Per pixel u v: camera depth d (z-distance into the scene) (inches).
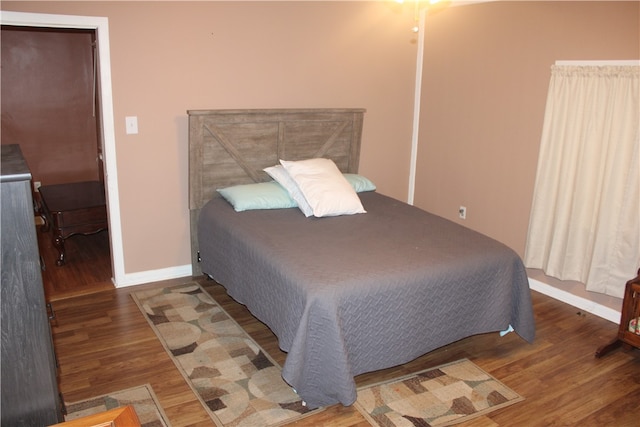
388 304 98.6
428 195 187.6
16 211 61.1
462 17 163.5
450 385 105.8
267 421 93.0
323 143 165.6
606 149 127.9
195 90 145.3
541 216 145.8
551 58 139.6
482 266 109.8
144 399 97.8
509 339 125.1
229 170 151.5
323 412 96.1
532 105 146.3
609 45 126.1
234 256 124.7
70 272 157.2
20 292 63.9
